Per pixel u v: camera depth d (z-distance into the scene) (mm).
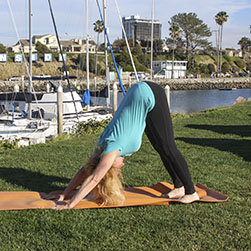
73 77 23969
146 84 4574
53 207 4605
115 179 4664
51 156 7723
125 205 4672
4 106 17844
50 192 5316
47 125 15742
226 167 6777
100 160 4547
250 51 128875
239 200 5043
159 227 4160
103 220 4312
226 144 8953
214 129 11695
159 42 104250
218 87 74625
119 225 4203
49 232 4035
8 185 5746
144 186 5719
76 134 12109
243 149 8328
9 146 10086
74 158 7539
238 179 6039
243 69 115000
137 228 4137
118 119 4504
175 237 3928
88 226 4156
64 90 18484
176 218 4395
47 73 71188
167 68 82688
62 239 3885
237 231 4078
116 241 3846
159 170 6613
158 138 4621
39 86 55438
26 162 7203
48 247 3723
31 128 15312
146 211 4602
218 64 101500
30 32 19109
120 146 4449
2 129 14977
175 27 99062
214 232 4051
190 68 98250
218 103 43562
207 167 6777
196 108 38500
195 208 4703
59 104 12617
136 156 7672
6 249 3676
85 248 3709
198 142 9219
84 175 4949
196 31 98125
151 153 7973
